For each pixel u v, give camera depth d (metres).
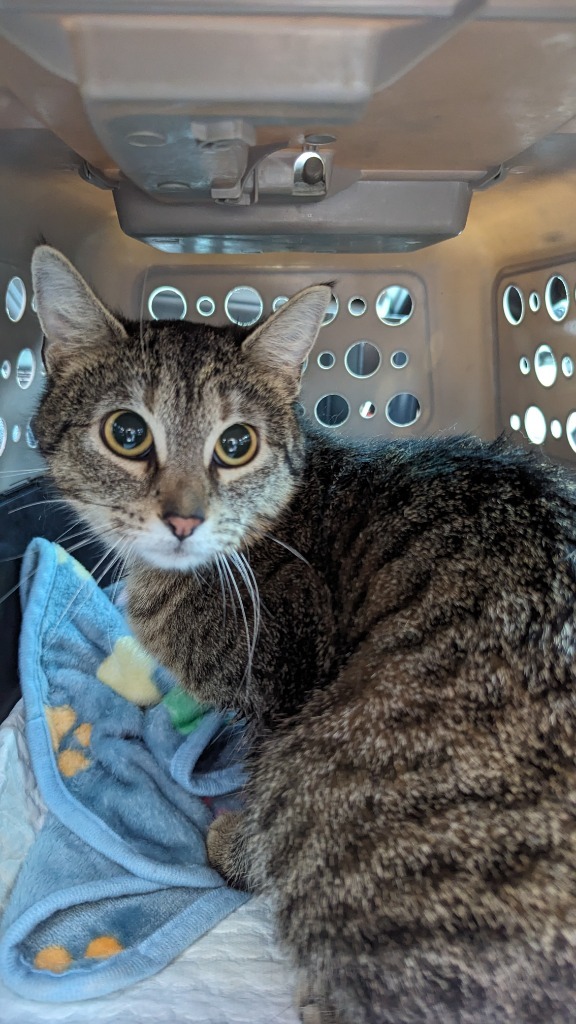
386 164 0.31
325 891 0.22
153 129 0.24
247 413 0.27
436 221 0.33
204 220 0.33
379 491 0.27
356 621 0.25
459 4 0.20
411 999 0.21
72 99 0.24
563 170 0.32
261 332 0.28
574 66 0.23
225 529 0.26
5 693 0.32
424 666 0.22
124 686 0.33
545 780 0.21
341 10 0.20
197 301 0.41
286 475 0.28
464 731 0.21
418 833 0.21
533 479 0.25
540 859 0.20
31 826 0.28
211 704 0.29
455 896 0.20
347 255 0.41
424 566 0.24
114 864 0.27
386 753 0.22
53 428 0.27
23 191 0.31
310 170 0.30
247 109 0.23
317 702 0.25
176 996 0.23
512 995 0.20
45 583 0.35
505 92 0.25
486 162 0.31
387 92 0.25
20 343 0.34
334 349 0.42
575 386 0.35
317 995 0.23
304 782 0.23
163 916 0.26
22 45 0.21
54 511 0.38
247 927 0.26
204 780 0.31
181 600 0.28
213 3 0.20
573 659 0.21
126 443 0.26
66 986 0.23
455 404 0.42
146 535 0.26
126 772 0.30
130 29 0.21
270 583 0.27
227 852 0.28
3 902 0.26
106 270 0.39
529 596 0.22
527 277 0.38
